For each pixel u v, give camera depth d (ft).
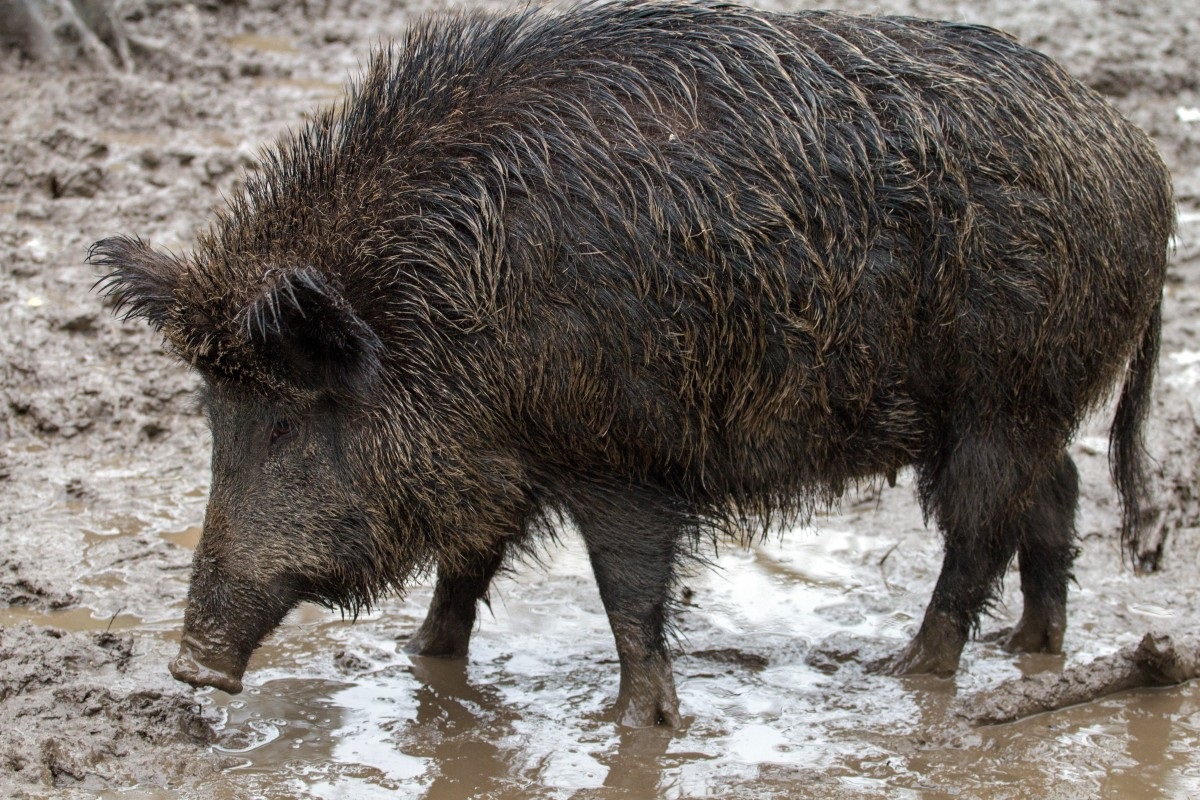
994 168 33.86
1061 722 35.81
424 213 32.12
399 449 32.19
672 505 34.24
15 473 47.47
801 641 40.06
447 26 35.58
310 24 94.02
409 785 31.96
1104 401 38.55
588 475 33.45
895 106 33.71
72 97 75.46
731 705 36.37
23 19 78.89
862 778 32.68
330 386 31.76
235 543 32.09
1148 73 86.74
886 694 37.24
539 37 34.45
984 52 35.70
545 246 31.68
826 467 35.47
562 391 32.01
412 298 31.78
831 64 34.17
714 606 42.09
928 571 44.65
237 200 34.30
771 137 32.73
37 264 58.59
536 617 41.24
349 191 32.86
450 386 32.01
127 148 69.41
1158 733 35.24
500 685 37.17
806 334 33.06
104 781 31.30
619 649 35.01
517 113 32.91
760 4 89.92
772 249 32.42
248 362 31.48
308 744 33.78
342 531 32.65
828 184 32.81
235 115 77.36
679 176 32.19
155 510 46.06
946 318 34.09
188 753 32.65
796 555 45.62
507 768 32.83
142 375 53.11
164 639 38.27
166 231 62.64
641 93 33.14
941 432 36.01
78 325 54.95
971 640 40.81
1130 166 36.22
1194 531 46.62
